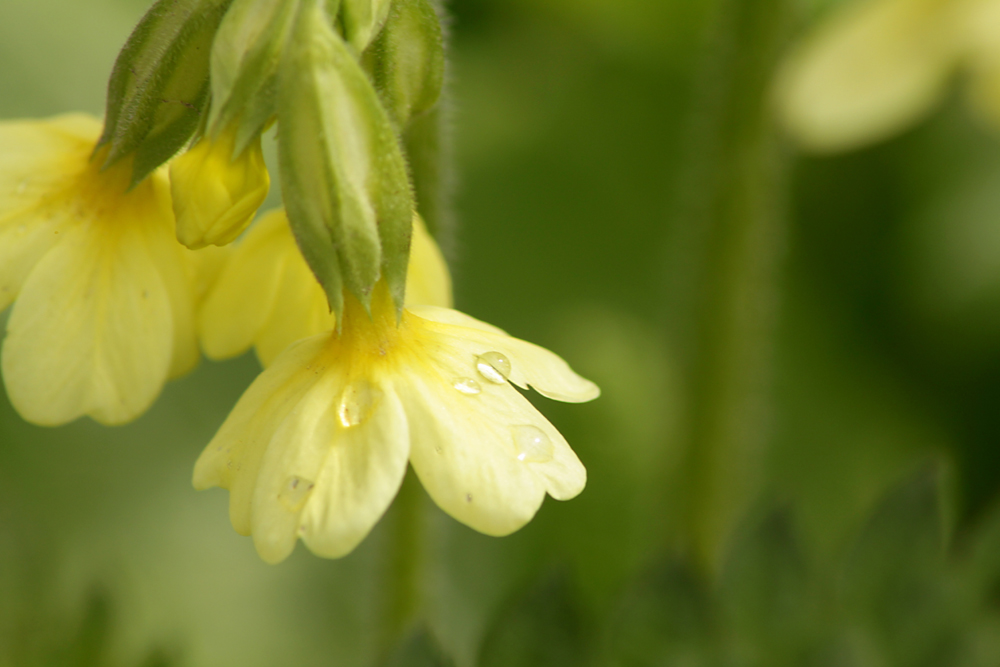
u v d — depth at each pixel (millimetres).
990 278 340
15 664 226
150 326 175
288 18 167
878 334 355
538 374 170
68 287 173
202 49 171
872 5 243
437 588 212
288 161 165
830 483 337
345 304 169
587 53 381
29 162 175
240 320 180
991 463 334
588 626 209
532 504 164
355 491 164
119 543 306
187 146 173
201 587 309
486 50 380
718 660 216
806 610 221
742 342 237
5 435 310
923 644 227
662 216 370
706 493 243
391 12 170
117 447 320
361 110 165
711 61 229
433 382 167
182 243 170
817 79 237
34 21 328
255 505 164
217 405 332
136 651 269
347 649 312
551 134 377
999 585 230
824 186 359
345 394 167
